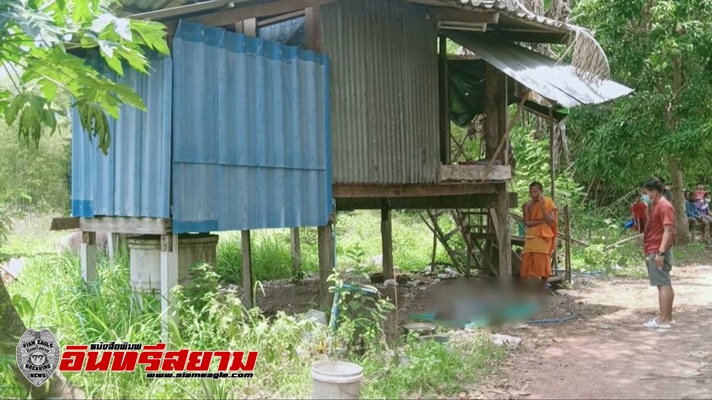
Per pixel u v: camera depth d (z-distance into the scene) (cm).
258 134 667
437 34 891
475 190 969
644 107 1349
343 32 767
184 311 587
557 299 934
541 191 943
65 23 397
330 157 745
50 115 413
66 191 1964
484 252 1135
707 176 1928
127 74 622
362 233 1711
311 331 578
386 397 499
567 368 594
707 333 723
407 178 839
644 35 1328
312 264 1194
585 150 1498
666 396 515
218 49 632
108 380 483
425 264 1291
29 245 1081
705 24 1281
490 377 564
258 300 926
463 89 1106
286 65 696
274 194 683
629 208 1847
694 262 1324
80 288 650
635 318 807
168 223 602
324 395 444
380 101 809
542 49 1469
